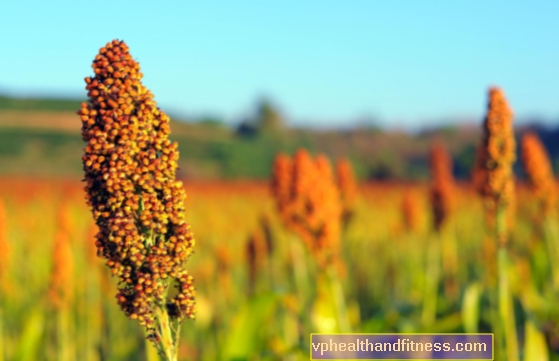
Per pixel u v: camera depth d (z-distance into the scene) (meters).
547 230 3.27
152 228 1.19
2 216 2.66
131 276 1.19
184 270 1.21
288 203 2.17
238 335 2.01
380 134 31.44
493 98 1.84
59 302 2.51
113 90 1.18
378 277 4.94
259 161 22.56
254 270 3.36
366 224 6.07
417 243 4.91
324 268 2.13
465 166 18.59
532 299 2.89
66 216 3.21
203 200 9.84
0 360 2.56
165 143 1.20
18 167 18.38
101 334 3.38
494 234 1.85
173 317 1.21
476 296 2.40
